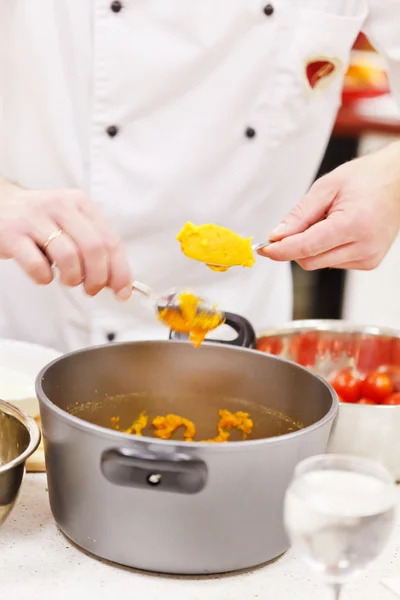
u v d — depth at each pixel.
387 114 2.27
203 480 0.80
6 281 1.54
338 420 1.04
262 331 1.31
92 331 1.50
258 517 0.85
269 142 1.49
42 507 1.00
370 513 0.70
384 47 1.53
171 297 1.03
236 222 1.52
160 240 1.48
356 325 1.34
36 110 1.42
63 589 0.84
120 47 1.35
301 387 1.02
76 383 1.03
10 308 1.56
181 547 0.84
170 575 0.87
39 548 0.91
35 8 1.36
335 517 0.69
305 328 1.34
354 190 1.16
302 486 0.74
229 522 0.84
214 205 1.48
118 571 0.88
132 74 1.37
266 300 1.63
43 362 1.36
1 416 1.00
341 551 0.71
